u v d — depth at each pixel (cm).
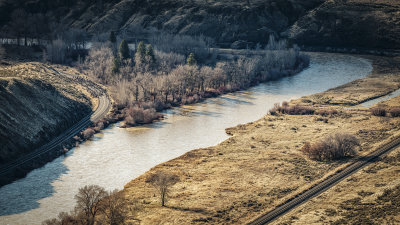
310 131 14762
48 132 13838
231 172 11294
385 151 12262
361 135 13962
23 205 9731
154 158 12719
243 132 14962
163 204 9450
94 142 13988
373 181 10262
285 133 14650
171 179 10569
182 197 9819
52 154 12688
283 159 12150
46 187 10688
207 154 12825
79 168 11906
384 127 14700
